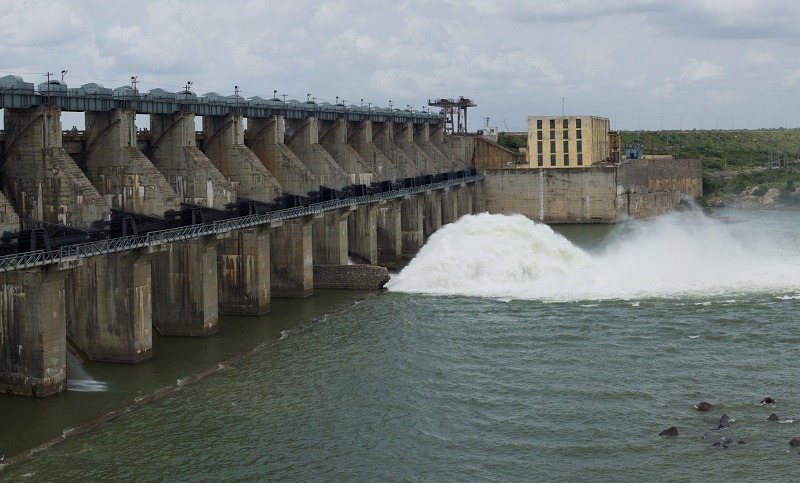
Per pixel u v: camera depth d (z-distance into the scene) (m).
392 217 151.62
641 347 84.69
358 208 137.12
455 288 116.19
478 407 70.31
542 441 63.69
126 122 96.06
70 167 86.44
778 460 59.59
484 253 117.62
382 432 65.69
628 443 62.91
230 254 104.31
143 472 59.06
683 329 90.38
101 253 75.19
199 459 61.09
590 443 63.06
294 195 113.62
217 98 117.62
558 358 82.06
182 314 93.88
